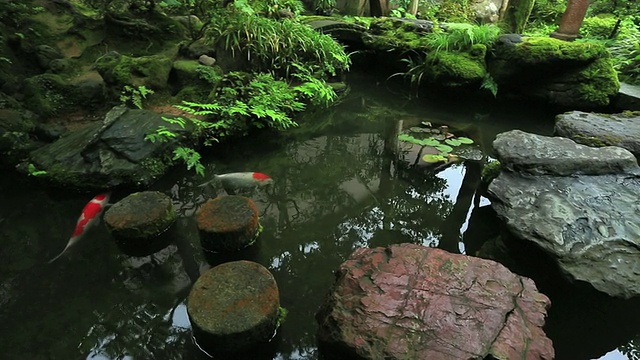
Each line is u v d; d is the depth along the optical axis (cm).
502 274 231
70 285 275
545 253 260
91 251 301
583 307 262
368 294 217
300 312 257
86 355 229
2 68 426
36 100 411
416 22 686
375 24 701
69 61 459
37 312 255
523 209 287
